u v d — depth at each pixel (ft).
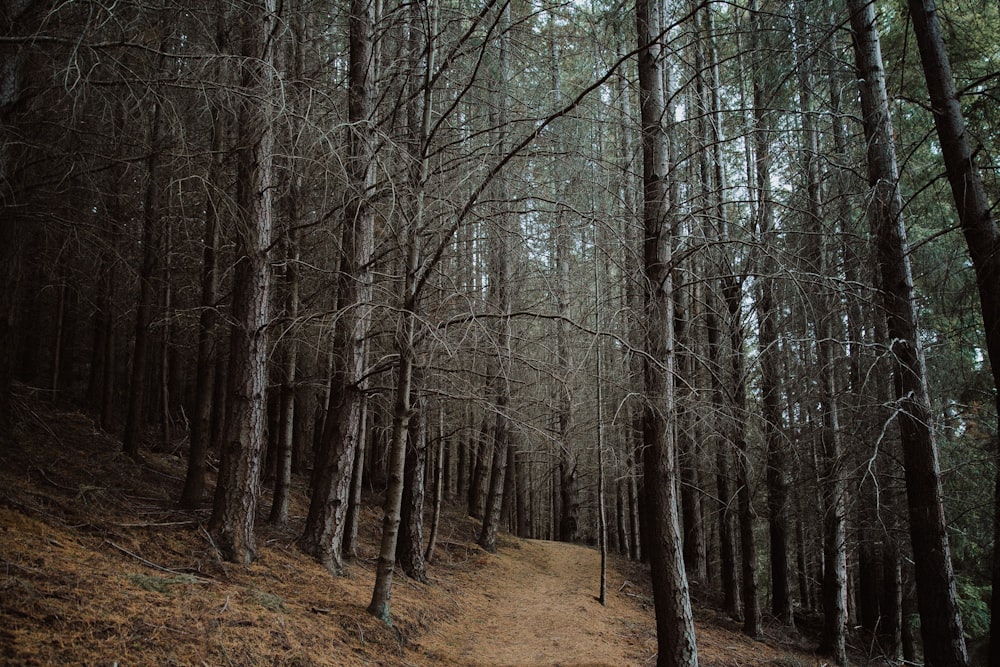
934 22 21.42
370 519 43.09
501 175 19.20
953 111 20.86
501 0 20.40
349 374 26.53
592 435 46.98
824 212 26.50
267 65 15.97
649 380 19.70
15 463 22.40
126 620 12.75
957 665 21.34
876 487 24.81
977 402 33.37
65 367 49.96
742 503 37.52
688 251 19.63
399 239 19.72
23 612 11.46
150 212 28.43
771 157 26.68
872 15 27.37
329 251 27.86
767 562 66.28
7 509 17.26
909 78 28.68
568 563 53.98
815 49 23.27
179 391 54.95
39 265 24.22
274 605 17.31
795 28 24.02
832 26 23.34
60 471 24.07
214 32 20.43
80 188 18.78
